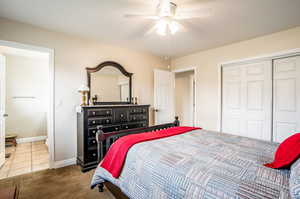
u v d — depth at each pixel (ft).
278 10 6.59
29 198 5.91
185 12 6.04
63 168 8.62
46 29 8.48
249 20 7.47
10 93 13.24
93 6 6.38
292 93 8.63
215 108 11.72
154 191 3.78
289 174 3.24
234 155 4.39
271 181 2.99
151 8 6.49
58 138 8.82
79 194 6.17
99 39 9.96
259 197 2.57
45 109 14.71
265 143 5.65
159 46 11.33
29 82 14.05
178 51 12.53
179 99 18.44
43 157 10.13
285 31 8.59
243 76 10.48
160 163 4.06
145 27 8.26
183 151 4.69
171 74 14.75
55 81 8.75
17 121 13.51
